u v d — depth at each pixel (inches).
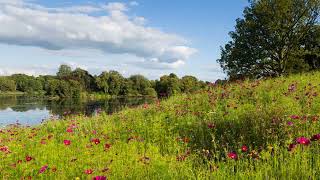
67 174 383.2
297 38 1781.5
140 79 5477.4
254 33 1808.6
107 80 5388.8
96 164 398.6
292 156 327.9
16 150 491.2
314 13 1780.3
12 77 6043.3
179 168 352.5
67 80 5152.6
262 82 772.6
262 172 307.6
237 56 1828.2
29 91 5762.8
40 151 474.6
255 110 523.8
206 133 496.7
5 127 714.2
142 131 559.5
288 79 796.6
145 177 341.7
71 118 745.6
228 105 579.5
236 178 306.3
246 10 1871.3
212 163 344.8
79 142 529.3
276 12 1744.6
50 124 688.4
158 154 430.3
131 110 769.6
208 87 820.0
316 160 311.0
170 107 679.7
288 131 396.2
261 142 414.6
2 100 3789.4
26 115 2064.5
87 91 5280.5
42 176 377.4
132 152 444.1
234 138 451.8
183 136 502.6
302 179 288.5
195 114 589.9
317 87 658.8
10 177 391.2
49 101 3686.0
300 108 504.7
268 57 1807.3
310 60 1881.2
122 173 356.8
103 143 506.9
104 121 690.2
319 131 397.7
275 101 572.1
